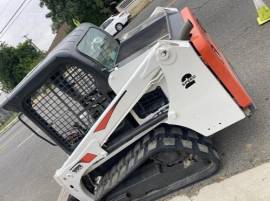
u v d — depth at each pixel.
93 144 3.97
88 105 4.02
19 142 13.36
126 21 18.69
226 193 3.75
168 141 3.88
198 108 3.76
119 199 4.34
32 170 8.66
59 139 4.20
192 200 3.98
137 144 4.16
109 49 4.31
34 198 7.01
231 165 4.02
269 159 3.80
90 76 3.89
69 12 25.34
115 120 3.85
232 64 5.92
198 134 4.06
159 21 4.46
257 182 3.63
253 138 4.18
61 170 4.14
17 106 3.97
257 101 4.69
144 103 3.98
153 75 3.67
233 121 3.81
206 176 4.07
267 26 6.36
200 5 10.04
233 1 8.54
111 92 3.95
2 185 9.16
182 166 4.08
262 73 5.22
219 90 3.67
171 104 3.77
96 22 25.48
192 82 3.64
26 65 36.28
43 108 4.03
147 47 3.97
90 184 4.50
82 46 4.00
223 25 7.77
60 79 3.89
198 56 3.56
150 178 4.18
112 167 4.38
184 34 3.66
